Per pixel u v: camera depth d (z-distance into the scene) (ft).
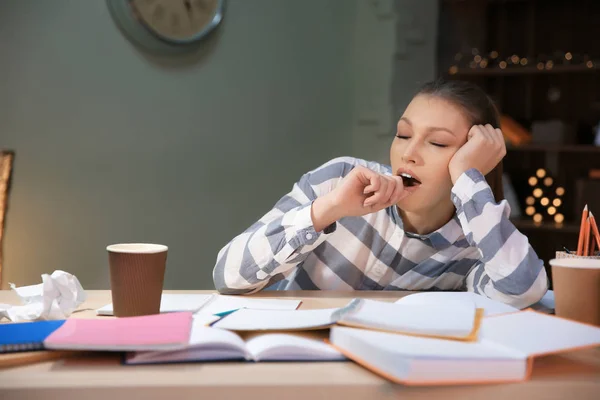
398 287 4.73
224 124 10.79
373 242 4.70
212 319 3.06
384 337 2.59
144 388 2.32
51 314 3.27
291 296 4.14
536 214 13.06
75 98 9.86
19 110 9.73
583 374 2.52
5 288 9.80
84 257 10.05
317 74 11.50
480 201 3.82
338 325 2.83
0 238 8.82
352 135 11.87
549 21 13.46
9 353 2.57
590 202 12.41
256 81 10.99
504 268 3.72
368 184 3.95
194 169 10.61
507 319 2.93
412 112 4.28
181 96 10.43
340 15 11.66
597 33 13.16
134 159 10.21
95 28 9.85
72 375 2.42
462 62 13.38
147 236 10.37
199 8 10.29
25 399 2.29
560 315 3.32
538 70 12.60
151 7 9.93
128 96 10.10
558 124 12.58
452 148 4.19
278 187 11.29
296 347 2.63
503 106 13.80
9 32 9.66
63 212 9.92
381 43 11.58
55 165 9.86
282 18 11.14
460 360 2.34
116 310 3.35
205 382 2.35
